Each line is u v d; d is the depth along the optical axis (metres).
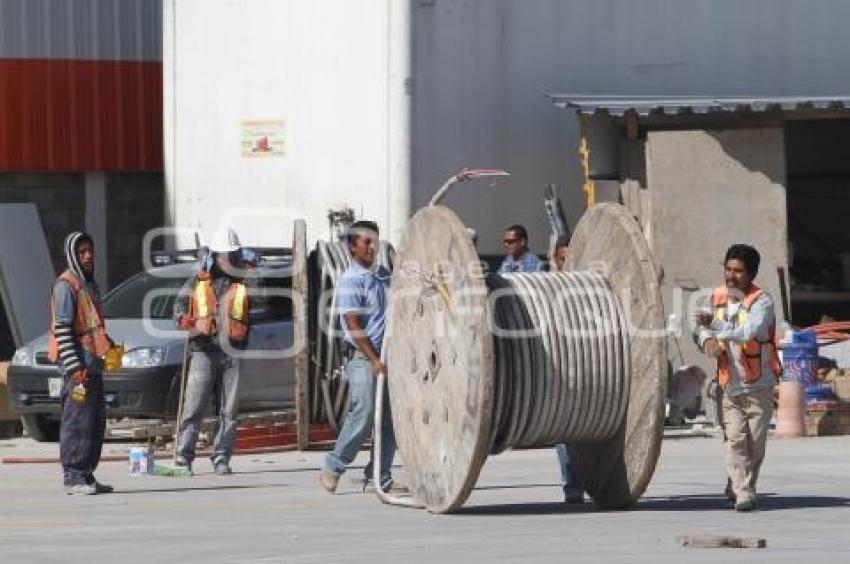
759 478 57.78
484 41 85.00
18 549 42.28
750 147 83.81
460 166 84.50
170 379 72.81
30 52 96.75
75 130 97.50
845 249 96.50
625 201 85.06
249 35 87.56
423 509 50.12
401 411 50.81
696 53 88.31
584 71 86.81
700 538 41.06
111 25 98.19
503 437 48.09
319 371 72.88
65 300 54.69
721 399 48.75
